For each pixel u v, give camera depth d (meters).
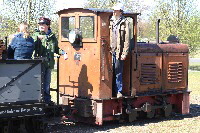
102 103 9.32
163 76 10.98
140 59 10.32
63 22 10.15
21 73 7.52
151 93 10.64
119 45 9.37
